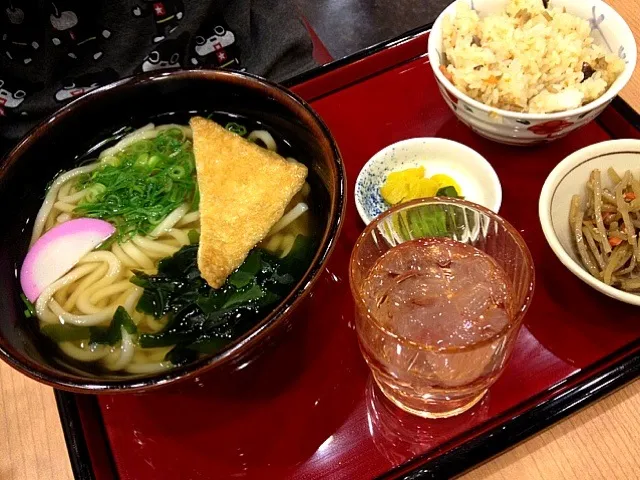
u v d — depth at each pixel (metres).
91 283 0.32
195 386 0.31
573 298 0.32
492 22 0.39
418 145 0.38
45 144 0.34
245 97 0.35
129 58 0.53
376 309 0.28
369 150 0.40
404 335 0.27
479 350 0.24
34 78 0.51
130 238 0.34
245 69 0.56
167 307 0.31
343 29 0.72
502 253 0.29
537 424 0.28
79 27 0.50
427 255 0.30
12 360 0.25
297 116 0.33
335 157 0.29
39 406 0.32
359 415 0.30
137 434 0.30
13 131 0.53
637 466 0.27
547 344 0.31
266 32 0.55
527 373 0.30
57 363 0.29
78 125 0.35
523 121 0.34
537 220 0.36
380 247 0.30
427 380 0.26
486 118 0.36
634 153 0.33
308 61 0.56
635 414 0.29
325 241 0.27
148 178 0.35
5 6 0.47
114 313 0.31
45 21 0.48
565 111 0.34
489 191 0.36
